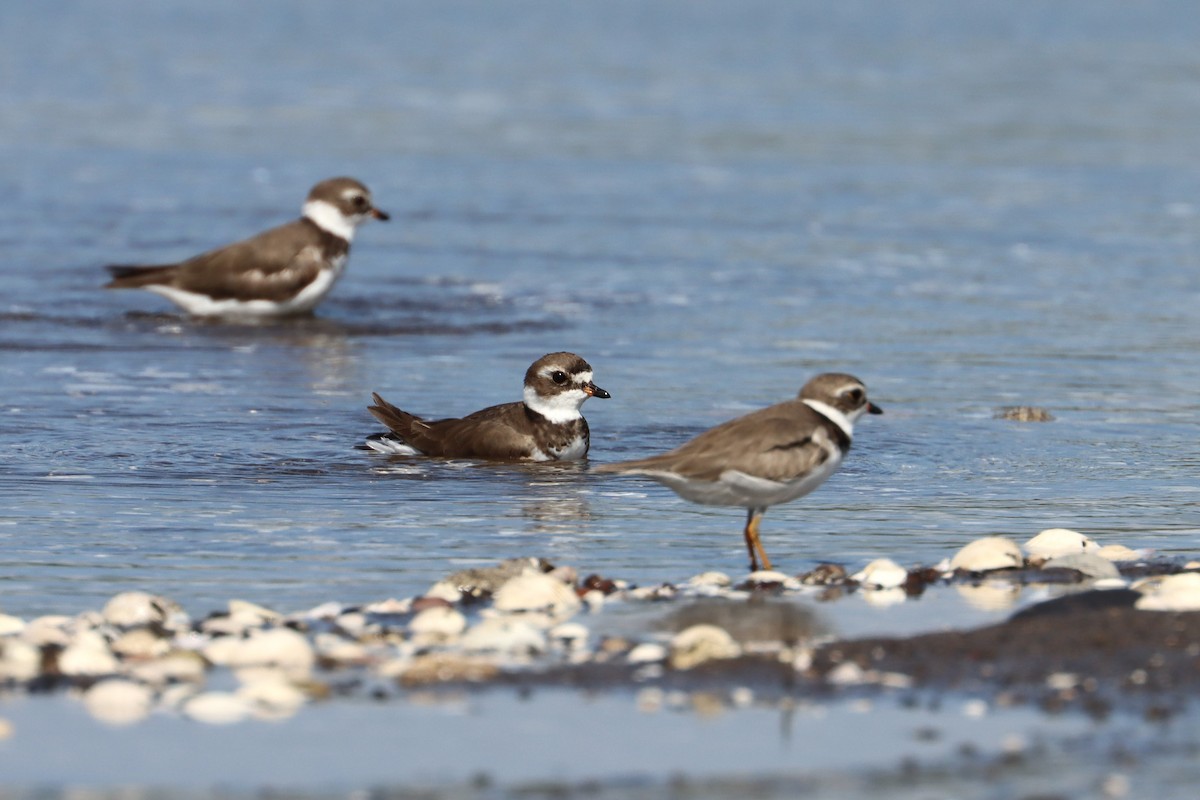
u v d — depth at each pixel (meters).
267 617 10.88
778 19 82.19
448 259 29.38
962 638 10.12
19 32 66.88
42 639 10.25
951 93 53.03
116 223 32.00
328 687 9.43
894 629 10.67
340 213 24.80
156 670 9.68
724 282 27.38
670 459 12.09
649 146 42.31
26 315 24.12
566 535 13.54
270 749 8.54
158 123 44.84
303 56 61.75
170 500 14.51
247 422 17.89
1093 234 31.73
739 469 11.96
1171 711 8.94
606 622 10.84
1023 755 8.41
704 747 8.54
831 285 27.09
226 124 44.97
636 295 26.31
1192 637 10.00
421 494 14.99
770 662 9.80
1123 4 94.44
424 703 9.19
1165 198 35.66
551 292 26.55
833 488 15.26
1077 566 12.23
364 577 12.18
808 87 54.19
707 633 10.16
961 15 86.06
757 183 37.34
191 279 24.39
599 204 34.72
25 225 31.50
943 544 13.32
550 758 8.42
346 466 16.09
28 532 13.31
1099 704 9.04
